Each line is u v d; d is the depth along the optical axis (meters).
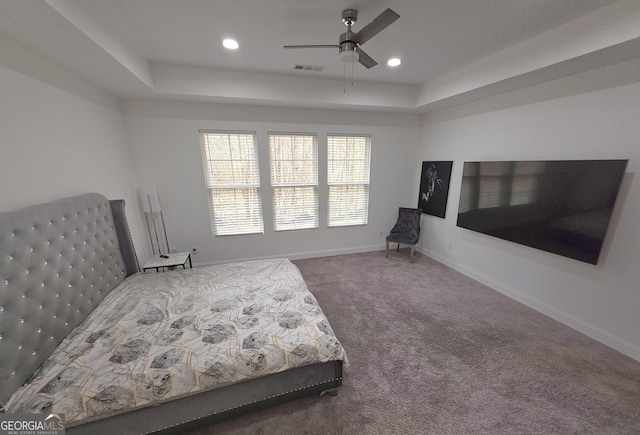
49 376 1.33
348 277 3.59
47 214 1.68
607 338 2.19
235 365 1.42
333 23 2.00
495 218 3.07
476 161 3.30
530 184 2.64
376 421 1.57
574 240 2.31
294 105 3.54
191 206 3.63
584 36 1.83
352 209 4.46
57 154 1.97
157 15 1.83
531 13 1.82
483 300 2.97
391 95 3.62
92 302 2.03
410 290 3.22
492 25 2.00
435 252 4.26
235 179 3.77
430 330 2.43
